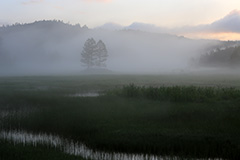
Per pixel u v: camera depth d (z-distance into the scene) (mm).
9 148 10672
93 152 11086
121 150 11352
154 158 10516
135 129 13750
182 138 12367
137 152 11133
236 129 13406
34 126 14711
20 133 13594
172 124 14617
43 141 12141
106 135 12906
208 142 11875
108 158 10414
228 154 10766
